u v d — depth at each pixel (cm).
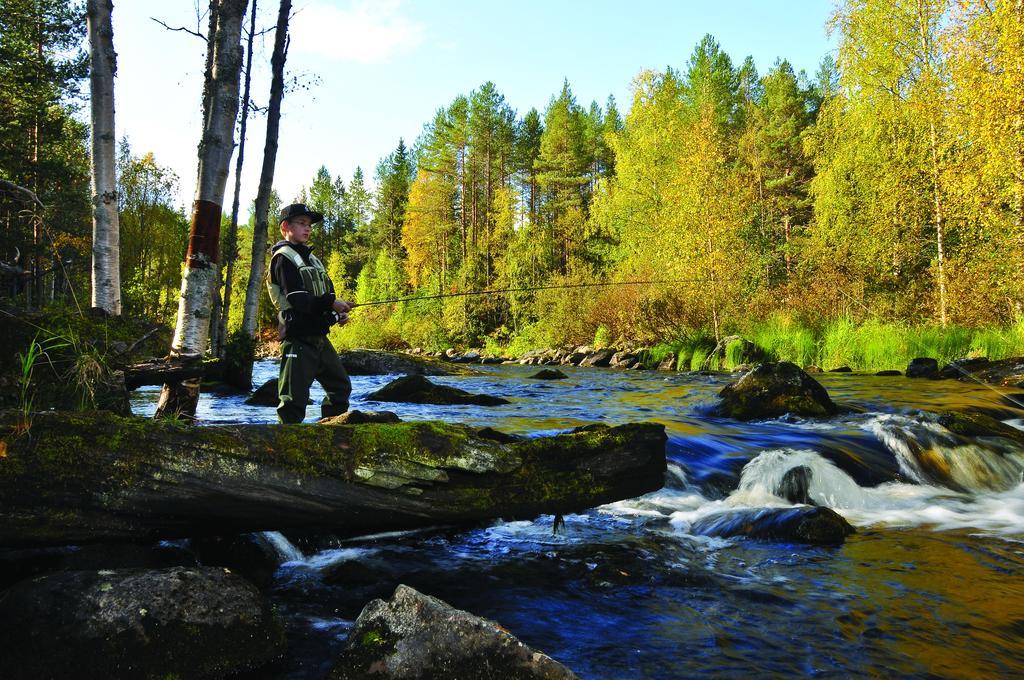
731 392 812
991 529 397
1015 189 1348
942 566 326
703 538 373
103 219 837
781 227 3800
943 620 261
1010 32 1292
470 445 316
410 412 809
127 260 4016
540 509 327
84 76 2222
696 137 2031
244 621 220
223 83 560
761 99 4762
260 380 1333
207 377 1048
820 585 300
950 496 479
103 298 834
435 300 4044
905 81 1862
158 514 259
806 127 4266
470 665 199
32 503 238
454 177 5325
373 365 1614
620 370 1828
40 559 250
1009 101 1308
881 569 322
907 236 1880
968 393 990
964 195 1501
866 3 1833
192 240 546
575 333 2678
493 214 4491
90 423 256
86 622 201
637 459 350
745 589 294
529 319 3259
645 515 413
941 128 1650
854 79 1931
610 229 3728
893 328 1568
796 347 1648
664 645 239
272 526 283
